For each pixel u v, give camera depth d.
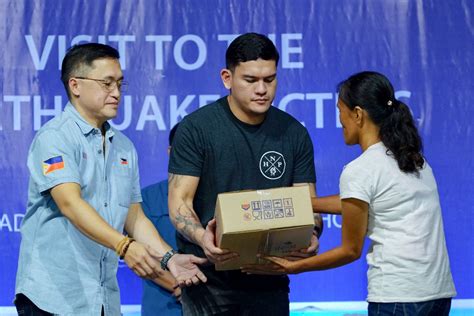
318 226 6.32
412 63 8.64
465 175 8.62
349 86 5.78
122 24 8.62
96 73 5.95
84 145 5.97
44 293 5.82
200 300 6.29
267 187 6.22
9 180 8.57
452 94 8.62
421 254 5.59
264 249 5.73
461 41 8.63
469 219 8.59
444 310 5.71
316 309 8.59
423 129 8.62
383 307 5.60
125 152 6.25
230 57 6.04
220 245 5.61
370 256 5.73
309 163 6.38
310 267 5.83
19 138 8.58
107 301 6.00
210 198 6.24
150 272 5.62
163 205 7.64
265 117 6.26
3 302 8.53
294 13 8.66
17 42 8.58
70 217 5.71
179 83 8.62
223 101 6.29
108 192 6.06
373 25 8.65
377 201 5.64
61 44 8.60
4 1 8.57
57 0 8.61
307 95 8.66
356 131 5.83
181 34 8.64
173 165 6.25
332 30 8.66
